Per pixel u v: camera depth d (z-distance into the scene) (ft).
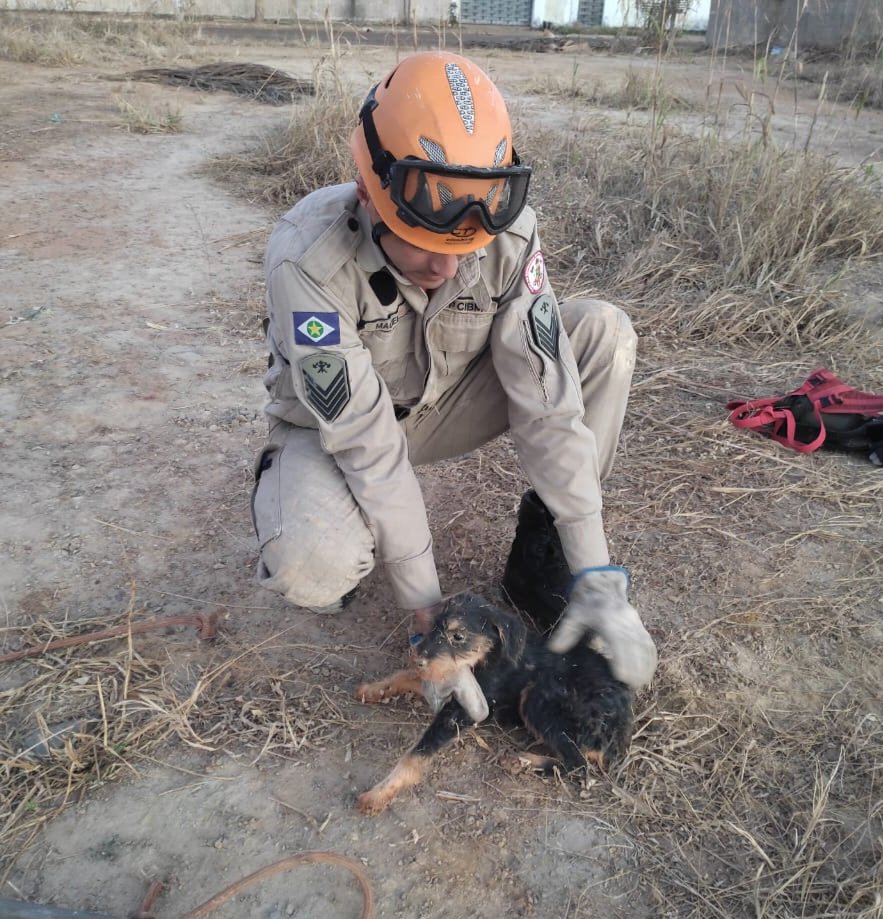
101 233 12.64
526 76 26.81
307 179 14.65
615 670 4.48
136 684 5.16
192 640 5.52
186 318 10.12
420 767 4.43
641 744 4.84
